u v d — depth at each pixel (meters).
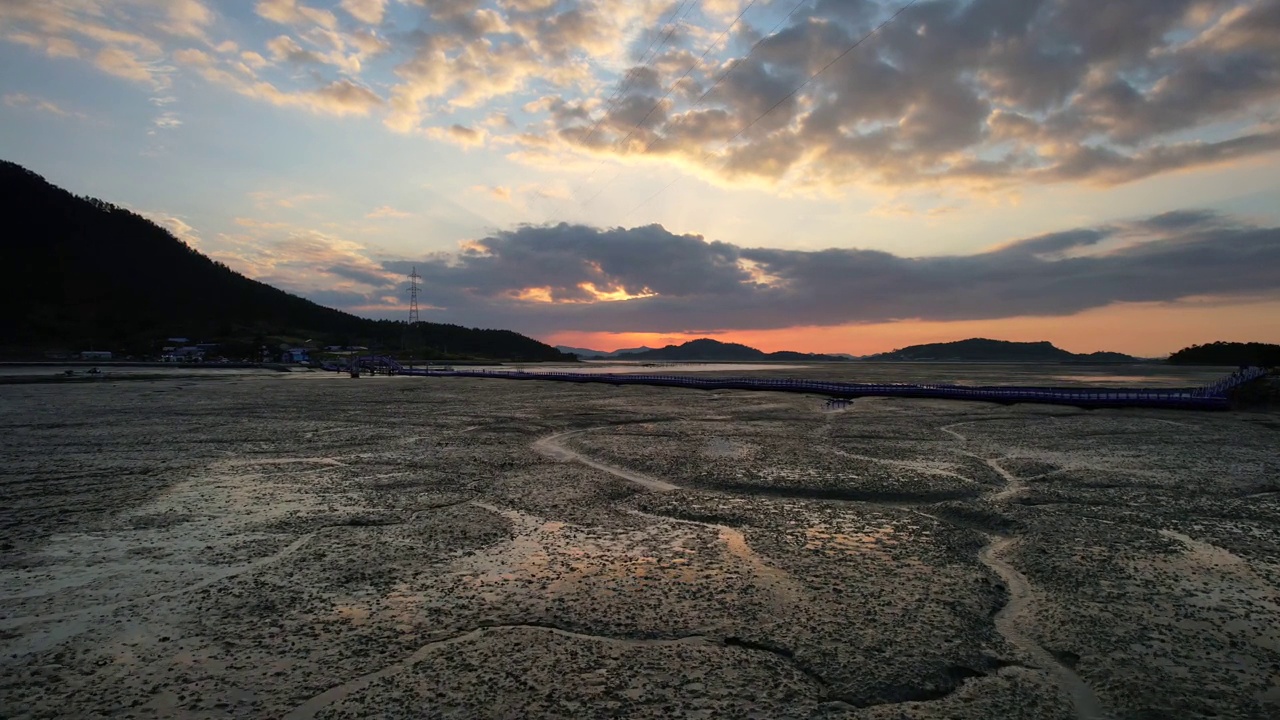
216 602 8.83
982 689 6.55
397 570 10.14
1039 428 29.73
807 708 6.19
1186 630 7.96
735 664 7.06
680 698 6.35
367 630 7.93
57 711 6.11
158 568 10.25
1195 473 18.31
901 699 6.34
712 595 9.05
